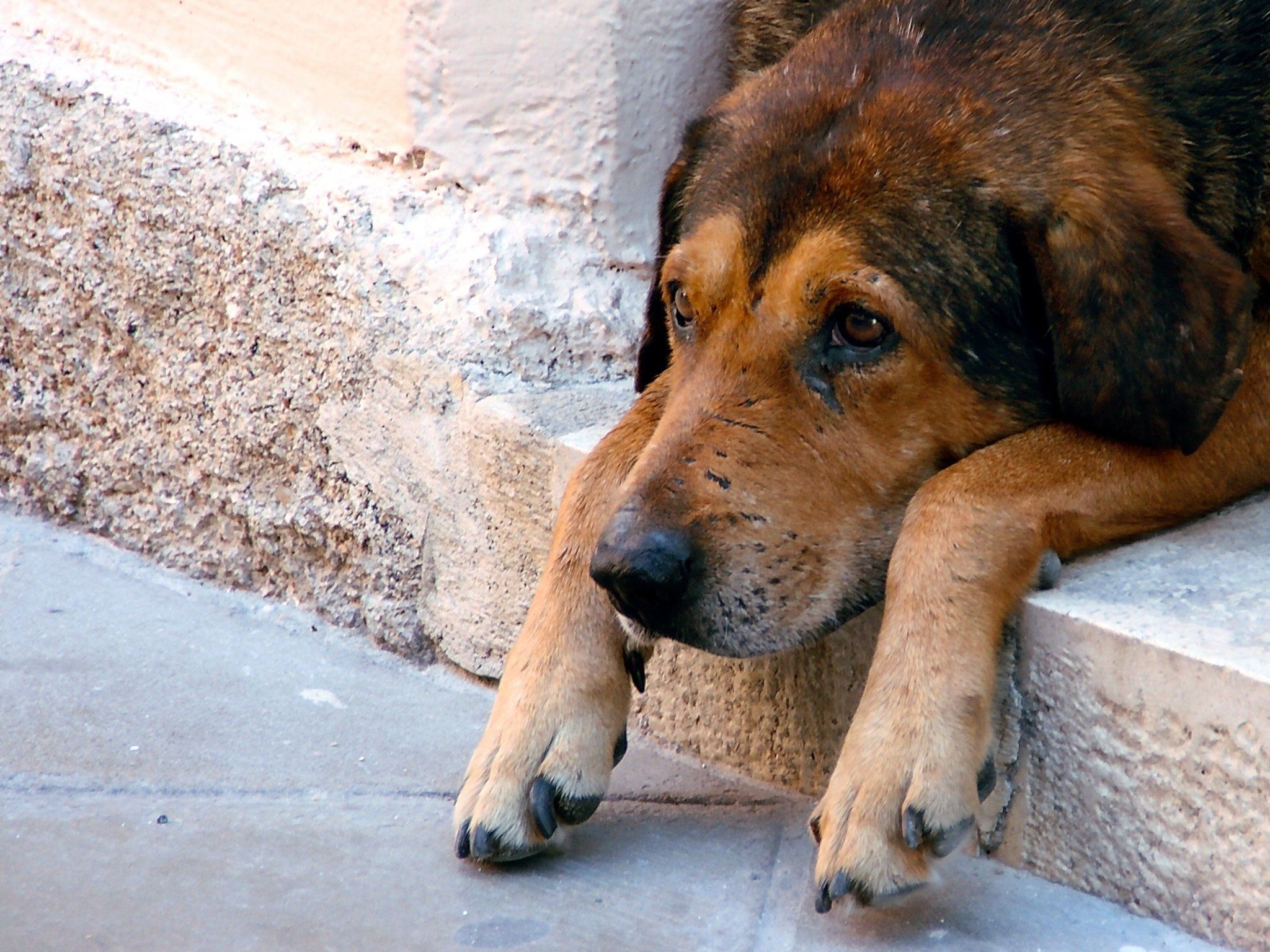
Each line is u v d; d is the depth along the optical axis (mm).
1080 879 3750
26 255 6051
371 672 5105
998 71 4125
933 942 3523
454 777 4395
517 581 4926
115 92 5871
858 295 3848
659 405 4457
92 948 3463
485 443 4926
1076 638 3666
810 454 3922
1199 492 4105
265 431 5488
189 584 5672
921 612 3678
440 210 5336
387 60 5312
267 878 3807
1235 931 3463
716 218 4066
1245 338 3869
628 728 4750
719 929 3613
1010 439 4047
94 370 5922
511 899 3730
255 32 5637
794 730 4348
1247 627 3562
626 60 5191
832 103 4148
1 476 6254
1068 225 3871
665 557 3678
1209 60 4305
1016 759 3828
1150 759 3568
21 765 4324
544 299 5242
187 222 5578
